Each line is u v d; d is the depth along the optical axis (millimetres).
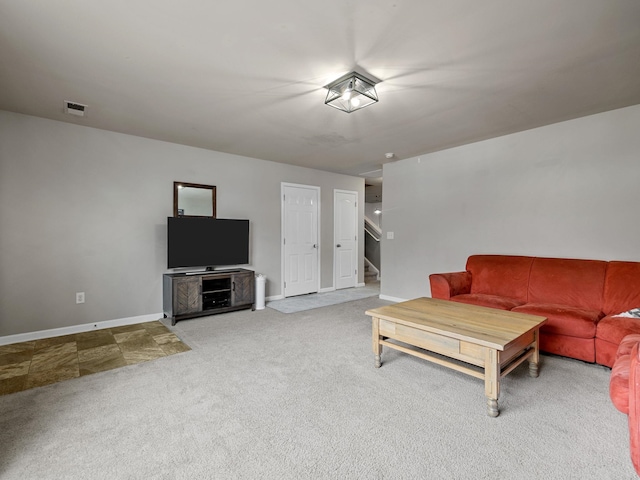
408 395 2117
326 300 5215
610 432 1711
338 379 2352
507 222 3822
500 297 3357
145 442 1649
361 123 3391
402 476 1413
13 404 2018
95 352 2895
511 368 2082
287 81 2490
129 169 3812
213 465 1486
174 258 3984
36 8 1680
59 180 3387
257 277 4602
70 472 1441
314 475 1422
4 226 3117
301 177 5621
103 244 3652
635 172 2947
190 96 2752
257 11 1718
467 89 2604
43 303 3309
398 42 1986
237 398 2084
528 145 3629
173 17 1764
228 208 4676
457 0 1623
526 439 1659
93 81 2490
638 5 1643
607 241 3107
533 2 1633
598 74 2363
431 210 4621
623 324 2377
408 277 4938
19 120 3176
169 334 3404
